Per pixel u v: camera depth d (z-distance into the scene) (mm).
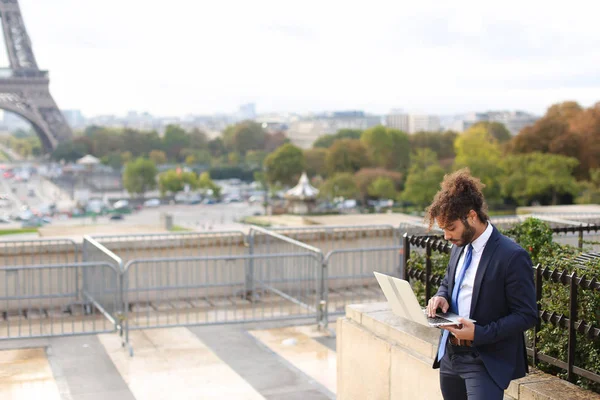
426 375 4812
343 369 5988
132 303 11219
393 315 5660
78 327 9547
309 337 9094
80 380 7363
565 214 15992
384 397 5355
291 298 10125
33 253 10719
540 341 4602
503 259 3512
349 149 126938
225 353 8352
